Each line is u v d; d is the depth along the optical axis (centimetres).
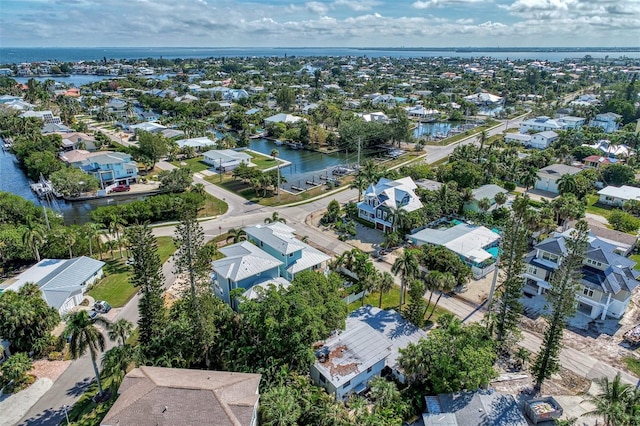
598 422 4069
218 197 10325
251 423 3478
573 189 9450
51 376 4734
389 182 9188
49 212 8612
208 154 12975
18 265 7056
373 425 3709
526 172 10681
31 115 17225
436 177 10988
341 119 17275
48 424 4084
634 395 3641
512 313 5066
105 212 8381
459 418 3841
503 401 4016
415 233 8000
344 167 12825
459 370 4109
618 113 18112
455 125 19438
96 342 4216
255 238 6900
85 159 11581
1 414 4209
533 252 6550
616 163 11419
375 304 6078
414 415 4131
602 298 5612
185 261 4797
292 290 4738
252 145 15950
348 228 8306
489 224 8425
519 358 4875
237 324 4888
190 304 4772
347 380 4266
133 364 4597
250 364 4447
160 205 8856
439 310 5931
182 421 3375
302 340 4384
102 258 7369
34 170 11594
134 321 5662
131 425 3359
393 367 4647
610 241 7338
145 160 12144
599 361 4928
